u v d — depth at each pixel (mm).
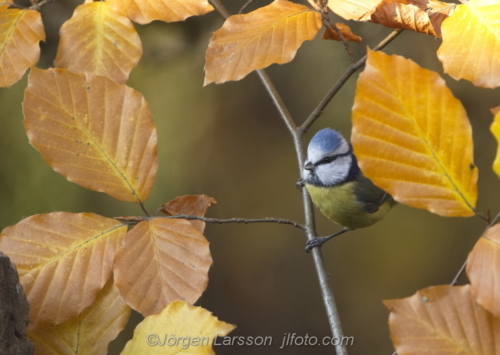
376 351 7840
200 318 3709
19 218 5355
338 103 7027
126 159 3750
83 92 3752
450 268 8055
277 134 7633
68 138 3746
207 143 7320
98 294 3736
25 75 5379
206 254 3730
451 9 3771
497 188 7688
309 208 3902
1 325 3705
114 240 3738
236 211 7875
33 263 3729
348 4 3770
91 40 3777
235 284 8164
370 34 6180
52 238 3734
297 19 3748
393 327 3680
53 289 3727
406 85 3682
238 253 8195
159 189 6848
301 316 8047
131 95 3754
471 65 3713
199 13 3773
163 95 6941
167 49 6219
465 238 8164
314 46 6875
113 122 3752
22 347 3715
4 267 3707
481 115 7098
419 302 3682
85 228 3740
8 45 3764
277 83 7180
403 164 3684
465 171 3682
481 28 3719
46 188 5484
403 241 8312
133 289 3725
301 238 8148
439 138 3682
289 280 8117
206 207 3799
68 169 3744
